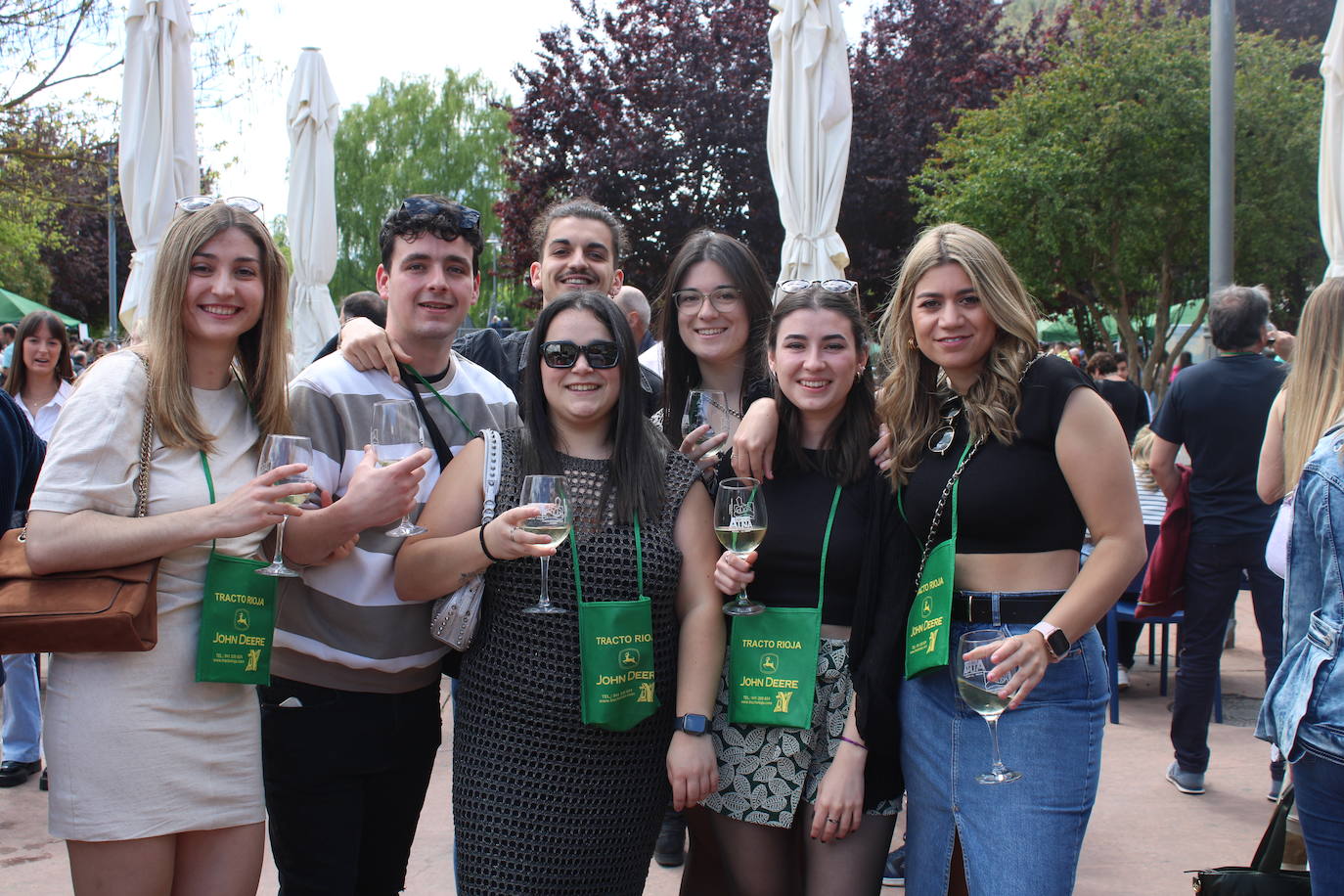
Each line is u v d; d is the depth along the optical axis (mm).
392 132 35531
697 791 2281
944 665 2266
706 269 3000
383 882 2658
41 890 3373
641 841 2336
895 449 2455
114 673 2062
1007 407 2295
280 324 2342
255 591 2197
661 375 3604
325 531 2221
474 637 2367
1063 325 26094
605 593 2287
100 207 15758
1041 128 16797
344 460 2512
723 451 2766
